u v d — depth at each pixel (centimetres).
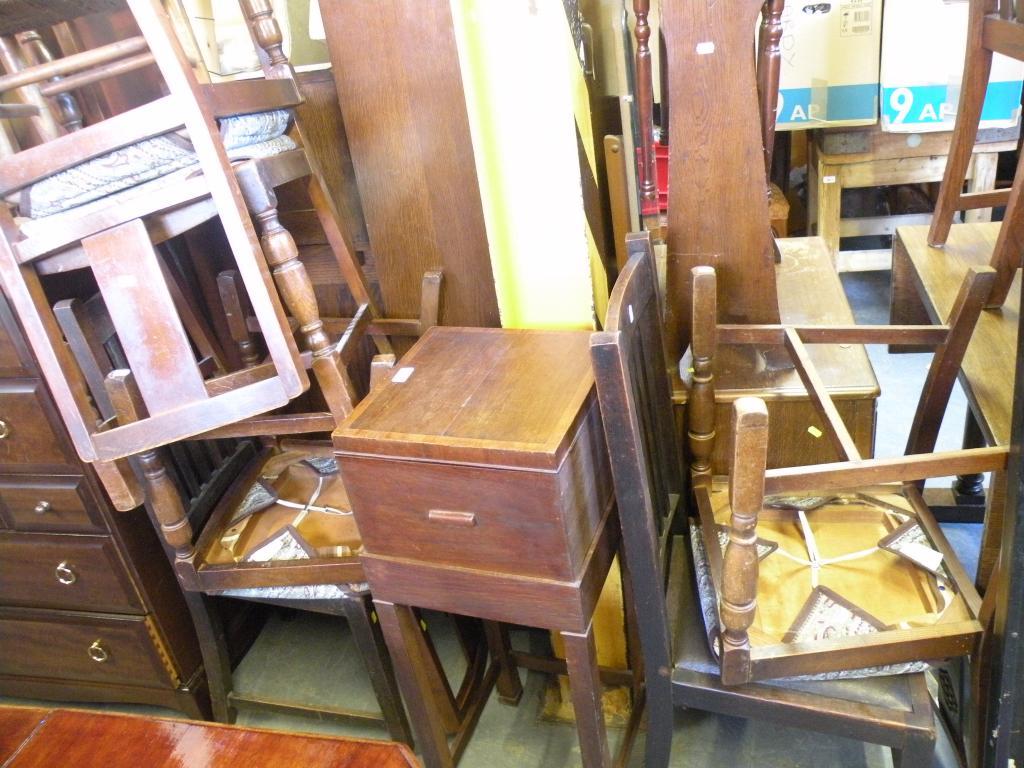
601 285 151
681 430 150
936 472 98
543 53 123
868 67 233
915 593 112
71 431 110
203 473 162
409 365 121
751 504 92
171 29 96
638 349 109
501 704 166
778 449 147
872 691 105
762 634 108
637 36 156
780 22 139
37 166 101
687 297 146
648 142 168
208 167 99
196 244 159
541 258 139
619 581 147
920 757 102
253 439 168
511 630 181
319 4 127
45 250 103
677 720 155
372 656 140
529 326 145
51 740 105
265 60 125
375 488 106
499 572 106
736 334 133
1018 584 91
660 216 186
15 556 157
